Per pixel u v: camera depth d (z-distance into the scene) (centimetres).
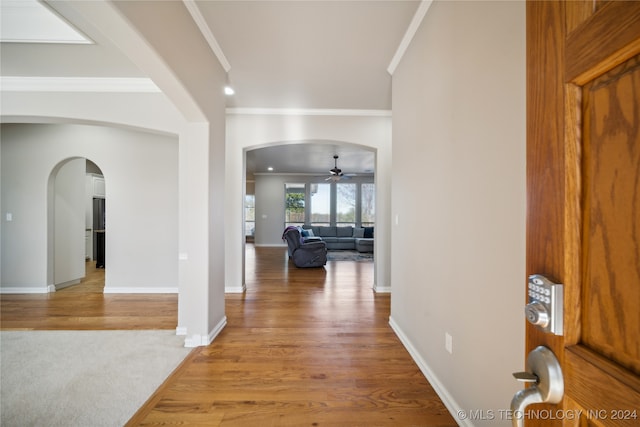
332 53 258
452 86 158
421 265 204
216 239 267
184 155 271
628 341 40
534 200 54
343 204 1020
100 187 713
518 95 107
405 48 239
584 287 46
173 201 418
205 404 171
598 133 43
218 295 272
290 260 696
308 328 282
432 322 186
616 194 41
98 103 281
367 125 409
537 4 53
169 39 178
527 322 56
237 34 232
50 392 183
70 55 239
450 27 160
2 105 275
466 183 143
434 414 162
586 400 44
